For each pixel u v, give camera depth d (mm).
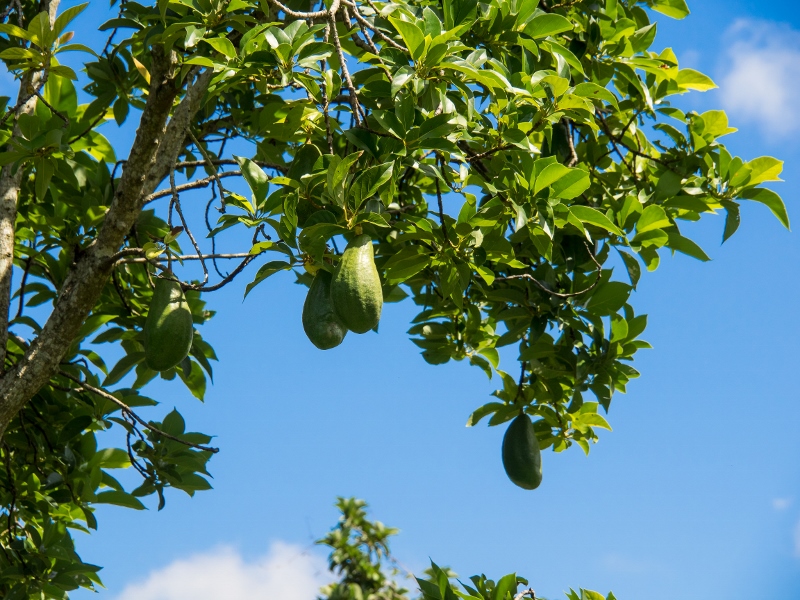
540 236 3846
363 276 2844
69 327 3639
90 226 4941
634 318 4797
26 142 3930
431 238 3680
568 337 4961
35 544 4723
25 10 5191
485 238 3965
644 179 5516
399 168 3197
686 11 5535
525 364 5254
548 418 5246
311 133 3982
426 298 5422
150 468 4625
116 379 4551
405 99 3275
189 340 3553
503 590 3756
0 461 5035
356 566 12469
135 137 3539
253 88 5070
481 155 3713
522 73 3842
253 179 3359
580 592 4016
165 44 3467
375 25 3941
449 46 3326
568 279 4770
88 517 4789
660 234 4602
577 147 5348
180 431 4719
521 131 3711
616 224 4688
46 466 4949
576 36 5023
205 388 5137
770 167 4930
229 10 3670
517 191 3689
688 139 5344
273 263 3160
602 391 4766
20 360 3637
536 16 4246
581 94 3770
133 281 5031
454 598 3637
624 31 5109
